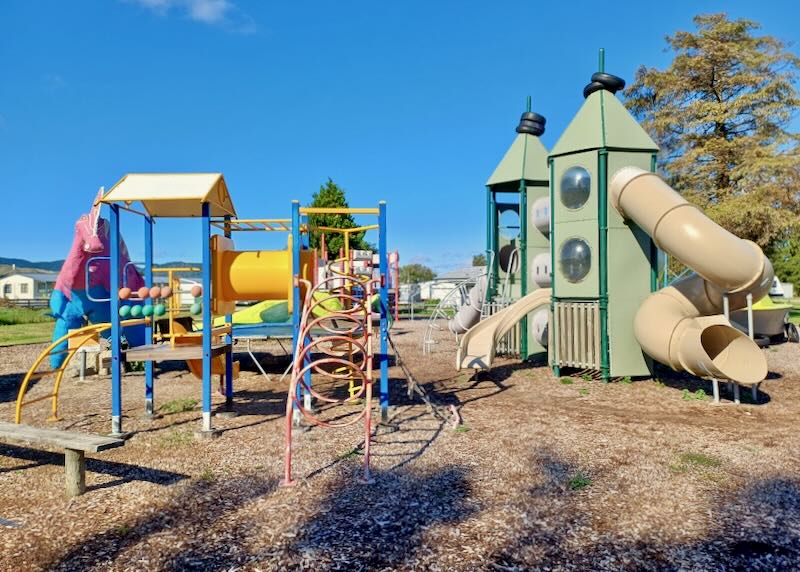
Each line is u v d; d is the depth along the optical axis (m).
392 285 32.56
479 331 11.17
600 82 10.65
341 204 32.53
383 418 7.20
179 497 4.71
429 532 3.97
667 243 8.97
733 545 3.74
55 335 12.59
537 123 13.66
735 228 26.64
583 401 8.76
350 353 7.50
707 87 30.11
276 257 7.70
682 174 29.55
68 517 4.33
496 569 3.45
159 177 7.16
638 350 10.27
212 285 7.67
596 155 10.29
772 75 28.53
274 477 5.18
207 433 6.68
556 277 10.94
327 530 4.02
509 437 6.55
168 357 7.04
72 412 8.33
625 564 3.51
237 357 14.12
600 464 5.49
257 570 3.48
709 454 5.81
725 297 8.79
